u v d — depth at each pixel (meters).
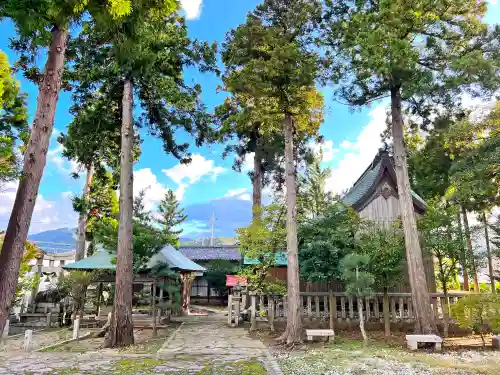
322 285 14.27
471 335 11.00
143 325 14.60
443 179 14.03
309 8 11.10
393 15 10.02
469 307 9.23
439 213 12.48
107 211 22.27
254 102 12.28
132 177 12.19
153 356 8.85
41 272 18.83
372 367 7.23
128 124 12.41
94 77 13.78
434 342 9.09
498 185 12.15
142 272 16.61
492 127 11.38
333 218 11.74
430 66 11.22
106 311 16.94
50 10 3.90
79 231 20.78
